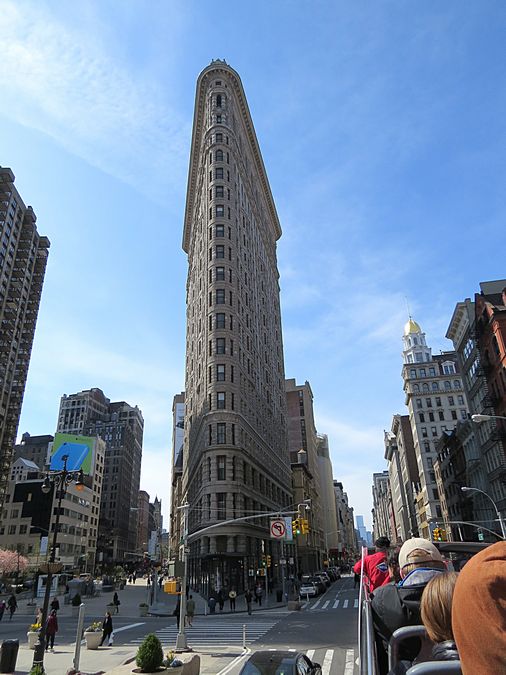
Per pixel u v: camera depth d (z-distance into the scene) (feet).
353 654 61.36
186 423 286.46
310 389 526.98
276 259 385.70
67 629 107.34
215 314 202.18
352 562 606.96
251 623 100.53
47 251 346.33
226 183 235.40
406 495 459.73
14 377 313.12
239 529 167.32
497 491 171.83
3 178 298.15
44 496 346.13
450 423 359.46
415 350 442.09
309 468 443.32
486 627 5.28
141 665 42.98
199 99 288.51
